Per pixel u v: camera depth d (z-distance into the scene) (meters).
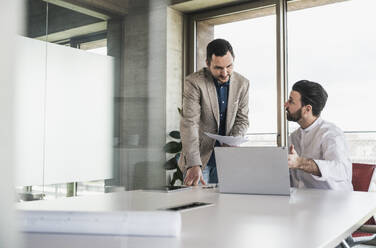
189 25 3.60
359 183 1.91
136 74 3.37
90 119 3.27
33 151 3.05
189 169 2.27
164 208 1.08
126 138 3.41
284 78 3.09
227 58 2.52
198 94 2.59
